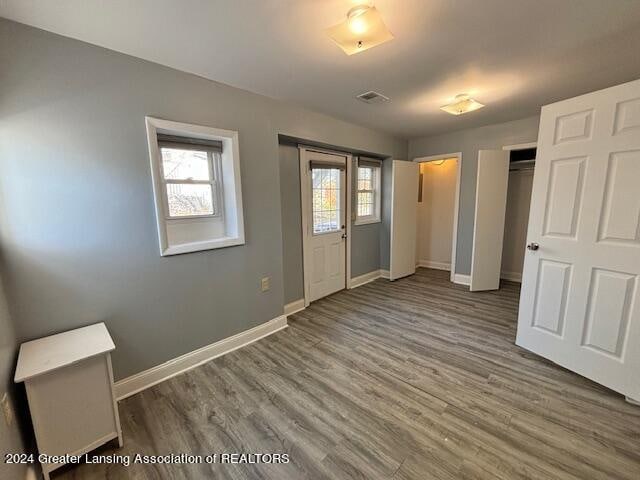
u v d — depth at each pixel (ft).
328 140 10.71
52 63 5.01
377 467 4.47
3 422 3.70
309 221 11.39
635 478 4.20
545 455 4.61
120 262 6.02
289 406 5.85
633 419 5.32
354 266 13.94
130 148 5.98
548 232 7.04
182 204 7.43
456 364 7.22
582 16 4.89
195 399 6.11
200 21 4.83
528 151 13.39
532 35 5.47
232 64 6.39
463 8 4.65
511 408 5.66
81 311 5.60
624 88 5.51
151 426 5.40
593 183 6.09
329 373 6.94
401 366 7.18
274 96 8.48
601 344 6.14
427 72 7.00
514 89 8.18
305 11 4.61
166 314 6.82
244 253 8.31
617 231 5.80
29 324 5.00
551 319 7.08
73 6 4.35
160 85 6.31
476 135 12.94
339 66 6.60
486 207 12.34
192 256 7.19
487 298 12.04
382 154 13.73
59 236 5.26
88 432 4.65
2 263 4.66
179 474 4.47
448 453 4.68
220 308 7.88
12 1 4.18
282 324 9.52
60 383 4.35
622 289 5.76
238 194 7.94
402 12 4.73
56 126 5.12
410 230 15.31
